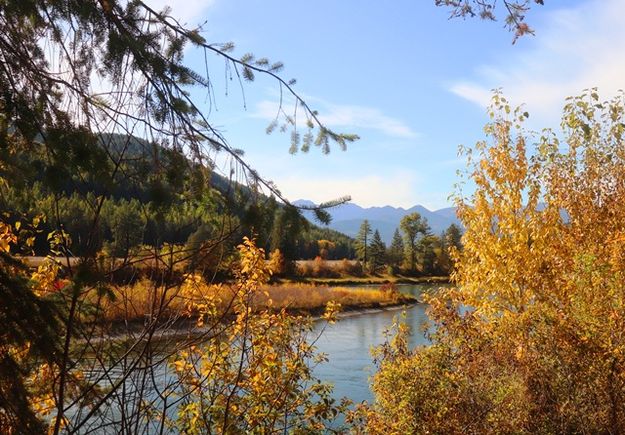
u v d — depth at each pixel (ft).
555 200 26.25
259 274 15.84
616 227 24.70
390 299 142.72
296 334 19.34
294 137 11.59
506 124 27.86
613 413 19.89
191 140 9.59
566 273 24.36
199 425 15.85
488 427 22.68
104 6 8.76
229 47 10.37
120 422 11.79
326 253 269.44
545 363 22.04
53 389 9.97
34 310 7.89
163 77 9.14
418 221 288.30
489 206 27.86
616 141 25.93
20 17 8.70
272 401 17.20
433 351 26.55
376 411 26.76
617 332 20.43
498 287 26.11
